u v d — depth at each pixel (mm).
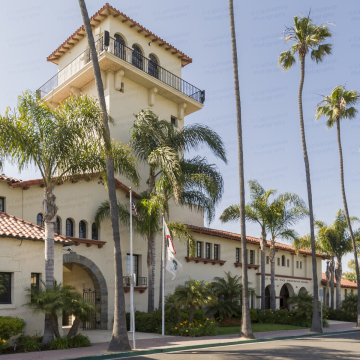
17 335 14094
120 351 12836
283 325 26109
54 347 13586
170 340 16219
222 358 11906
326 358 11938
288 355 12547
